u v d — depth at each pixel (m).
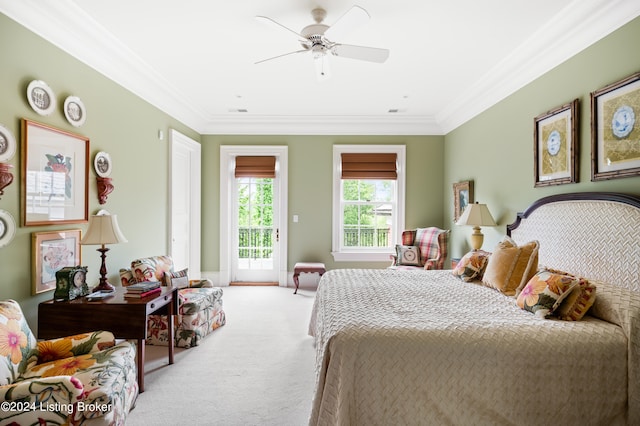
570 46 2.68
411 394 1.66
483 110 4.22
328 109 5.02
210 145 5.63
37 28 2.38
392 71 3.62
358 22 2.20
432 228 5.12
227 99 4.57
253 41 2.99
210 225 5.64
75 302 2.32
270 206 5.81
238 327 3.69
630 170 2.15
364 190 5.76
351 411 1.65
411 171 5.64
